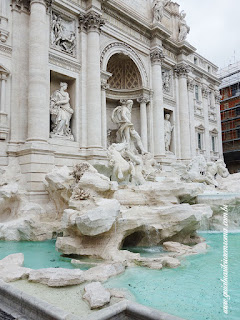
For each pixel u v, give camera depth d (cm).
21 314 575
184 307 629
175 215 1208
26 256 1073
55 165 2009
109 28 2548
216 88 4378
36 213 1605
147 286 756
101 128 2406
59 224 1440
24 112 1944
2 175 1752
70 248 1050
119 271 862
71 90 2277
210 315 591
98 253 1029
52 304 562
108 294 629
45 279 727
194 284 772
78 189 1266
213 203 1652
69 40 2236
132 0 2831
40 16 1938
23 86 1956
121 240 1115
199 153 3756
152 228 1180
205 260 1012
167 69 3309
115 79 2942
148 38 2969
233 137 5159
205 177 2359
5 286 650
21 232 1391
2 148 1841
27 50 1998
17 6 2000
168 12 3406
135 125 2966
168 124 3206
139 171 2064
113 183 1329
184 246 1166
